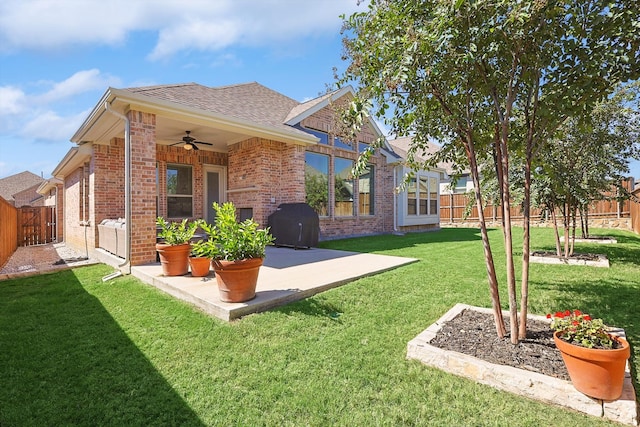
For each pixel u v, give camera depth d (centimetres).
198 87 998
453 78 309
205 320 392
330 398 250
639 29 240
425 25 274
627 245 980
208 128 897
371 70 318
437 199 1875
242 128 833
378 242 1147
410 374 279
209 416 233
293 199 1002
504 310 414
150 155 674
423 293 493
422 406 239
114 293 512
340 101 1273
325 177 1277
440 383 267
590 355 223
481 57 283
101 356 317
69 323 396
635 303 436
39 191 2033
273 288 480
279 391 259
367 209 1480
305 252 857
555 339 251
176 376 282
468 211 746
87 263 764
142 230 659
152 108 663
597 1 246
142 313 424
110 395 258
